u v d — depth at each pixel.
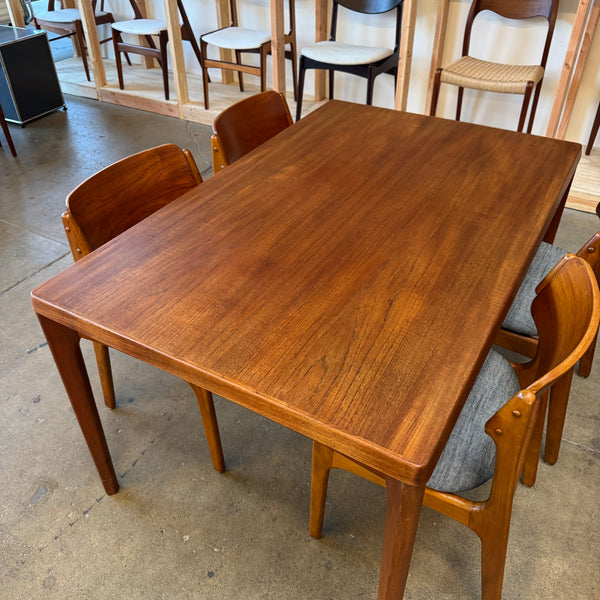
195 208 1.38
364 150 1.67
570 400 1.83
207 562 1.42
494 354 1.34
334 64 3.05
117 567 1.42
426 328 1.01
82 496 1.58
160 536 1.48
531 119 2.94
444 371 0.92
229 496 1.58
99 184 1.44
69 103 4.18
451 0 3.13
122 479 1.63
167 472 1.64
